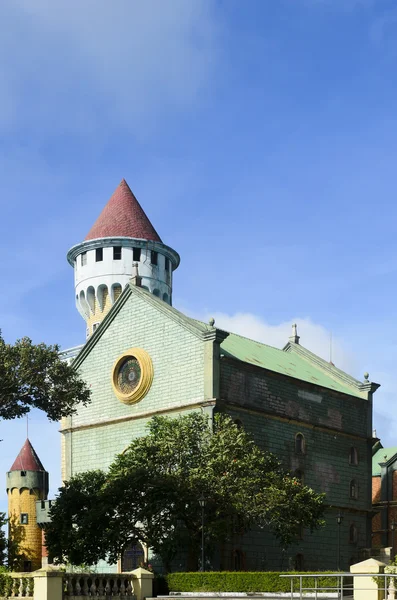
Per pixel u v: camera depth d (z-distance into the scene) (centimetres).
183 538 4572
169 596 3834
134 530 4616
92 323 8594
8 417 4472
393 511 7425
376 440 6700
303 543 5766
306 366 6825
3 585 3222
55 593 3139
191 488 4494
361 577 3152
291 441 5881
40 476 8238
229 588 4069
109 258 8519
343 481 6297
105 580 3444
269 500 4588
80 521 4631
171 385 5544
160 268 8762
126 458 4750
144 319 5850
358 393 6750
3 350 4462
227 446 4716
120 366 5934
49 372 4559
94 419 6003
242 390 5534
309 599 3356
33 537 8050
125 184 9081
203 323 5725
